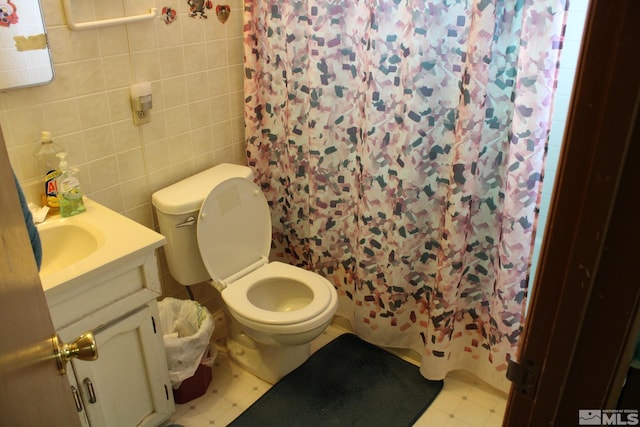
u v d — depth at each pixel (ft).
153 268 5.53
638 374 2.30
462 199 6.01
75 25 5.57
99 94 6.07
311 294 7.16
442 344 6.82
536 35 5.01
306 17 6.75
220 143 7.66
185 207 6.56
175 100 6.87
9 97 5.39
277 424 6.63
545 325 2.15
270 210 8.38
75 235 5.76
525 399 2.35
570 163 1.88
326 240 7.81
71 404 3.08
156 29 6.38
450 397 7.05
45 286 4.58
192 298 7.72
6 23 5.14
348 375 7.39
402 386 7.19
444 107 6.05
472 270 6.62
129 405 5.86
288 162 7.77
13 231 2.39
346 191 7.39
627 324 1.93
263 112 7.75
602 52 1.70
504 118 5.71
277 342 6.50
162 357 6.05
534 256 6.51
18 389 2.24
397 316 7.36
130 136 6.53
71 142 5.99
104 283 5.12
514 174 5.61
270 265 7.45
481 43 5.29
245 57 7.30
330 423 6.63
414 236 6.76
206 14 6.86
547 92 5.21
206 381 7.13
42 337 2.67
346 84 6.77
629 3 1.60
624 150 1.73
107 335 5.30
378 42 6.05
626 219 1.80
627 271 1.86
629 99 1.67
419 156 6.26
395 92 6.26
